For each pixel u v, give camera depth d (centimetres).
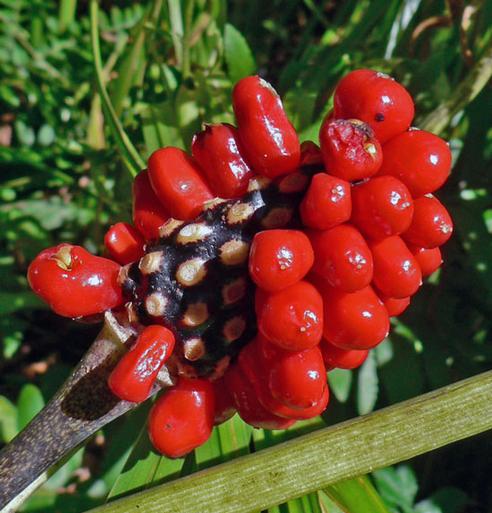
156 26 30
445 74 31
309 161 18
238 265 18
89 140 30
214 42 30
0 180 33
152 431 19
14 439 19
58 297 18
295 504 21
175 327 18
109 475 26
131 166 26
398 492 27
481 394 20
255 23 38
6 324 30
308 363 17
